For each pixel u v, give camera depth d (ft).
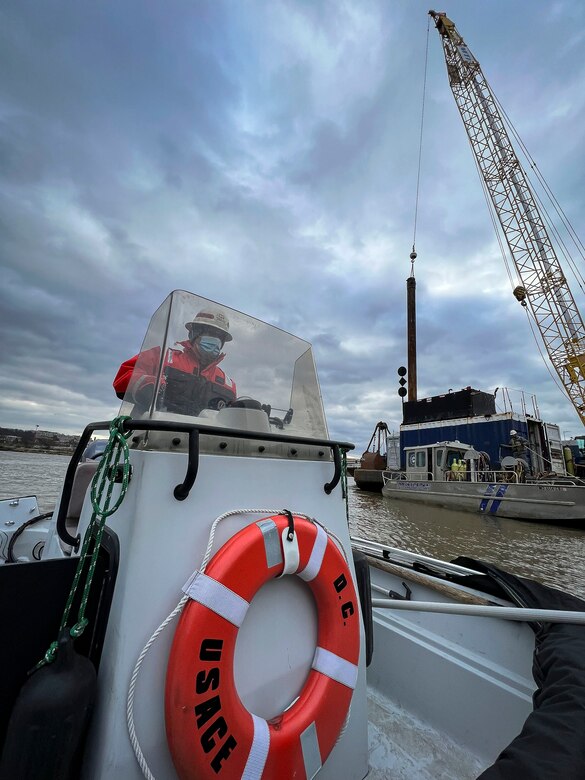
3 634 3.03
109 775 2.95
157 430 3.67
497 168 86.48
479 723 6.28
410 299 146.72
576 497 49.96
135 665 3.15
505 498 56.95
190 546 3.60
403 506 68.39
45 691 2.71
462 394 89.40
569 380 77.36
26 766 2.56
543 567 32.01
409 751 6.14
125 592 3.22
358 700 4.67
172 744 3.04
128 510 3.57
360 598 5.10
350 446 5.13
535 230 81.15
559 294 78.02
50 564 3.34
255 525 3.77
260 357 5.57
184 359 4.63
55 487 56.85
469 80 92.32
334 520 4.88
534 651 5.81
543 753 3.50
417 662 7.24
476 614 5.70
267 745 3.37
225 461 4.04
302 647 4.17
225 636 3.31
